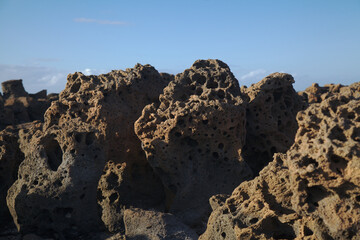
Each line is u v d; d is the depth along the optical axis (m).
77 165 7.49
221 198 6.57
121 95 9.56
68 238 7.62
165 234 6.79
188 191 8.55
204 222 8.41
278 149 10.06
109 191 9.21
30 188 7.57
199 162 8.72
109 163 9.38
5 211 8.72
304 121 4.82
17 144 9.14
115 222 8.78
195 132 8.44
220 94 8.97
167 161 8.56
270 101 10.04
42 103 27.12
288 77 10.20
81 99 9.20
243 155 10.02
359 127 4.46
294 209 4.74
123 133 9.27
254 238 5.09
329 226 4.43
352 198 4.42
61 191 7.39
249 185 5.63
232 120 8.58
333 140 4.41
